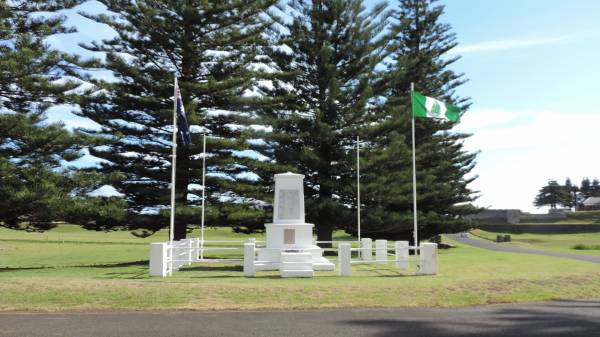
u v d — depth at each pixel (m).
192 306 9.77
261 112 30.11
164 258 15.04
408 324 8.35
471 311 9.61
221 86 26.47
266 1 28.56
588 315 9.24
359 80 31.39
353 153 31.12
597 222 84.88
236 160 28.30
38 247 34.22
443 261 21.14
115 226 25.42
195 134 26.59
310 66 31.84
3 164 19.17
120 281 12.39
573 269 16.55
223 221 27.00
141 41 26.52
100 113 25.83
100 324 8.30
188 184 27.30
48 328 8.01
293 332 7.75
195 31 27.27
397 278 14.17
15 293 10.56
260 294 10.74
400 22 34.50
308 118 31.25
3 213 20.41
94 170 25.58
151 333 7.68
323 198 30.41
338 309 9.74
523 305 10.34
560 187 129.50
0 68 19.69
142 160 26.59
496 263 19.88
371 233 36.91
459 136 40.41
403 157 32.44
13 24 21.88
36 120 21.44
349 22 31.73
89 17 25.72
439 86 39.41
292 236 18.41
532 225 77.69
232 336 7.49
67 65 23.03
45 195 19.77
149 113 26.08
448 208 38.69
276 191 18.89
